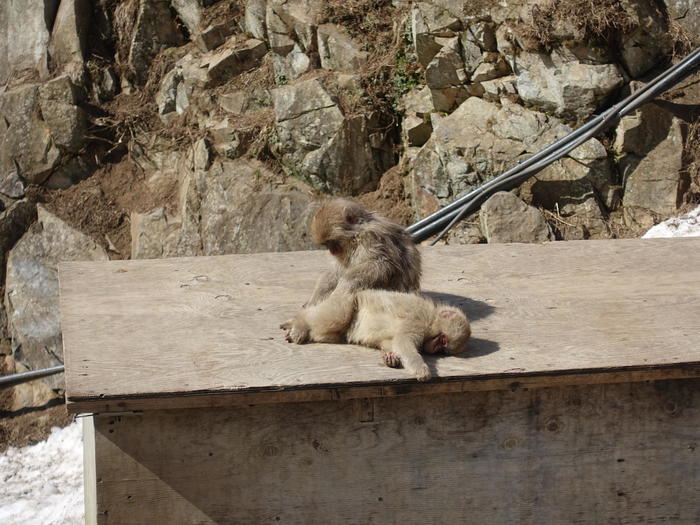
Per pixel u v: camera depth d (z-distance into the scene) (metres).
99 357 5.17
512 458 5.29
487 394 5.21
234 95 12.84
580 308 6.10
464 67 11.29
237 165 12.18
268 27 12.66
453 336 5.13
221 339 5.49
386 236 5.53
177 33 13.96
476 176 10.92
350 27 12.40
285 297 6.34
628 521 5.46
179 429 4.97
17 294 12.58
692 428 5.44
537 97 10.91
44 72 13.88
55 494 10.30
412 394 5.08
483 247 7.49
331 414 5.08
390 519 5.23
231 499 5.08
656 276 6.80
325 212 5.51
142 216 12.60
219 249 11.84
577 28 10.63
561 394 5.27
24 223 13.13
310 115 11.73
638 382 5.32
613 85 10.66
